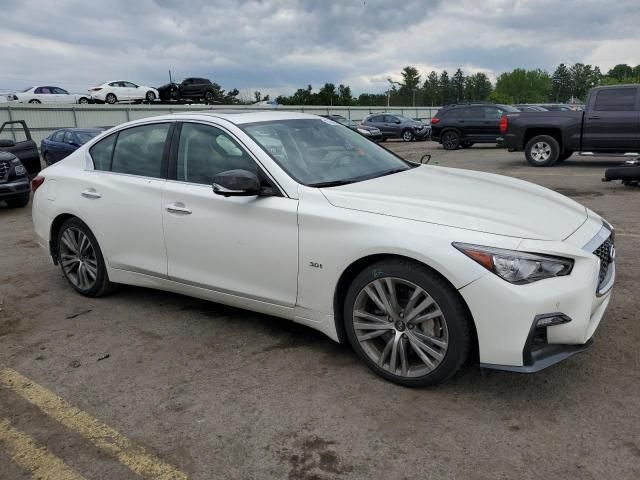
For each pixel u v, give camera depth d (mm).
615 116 11805
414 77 136875
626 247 5738
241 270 3738
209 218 3828
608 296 3322
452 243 2887
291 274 3490
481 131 20344
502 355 2828
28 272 5891
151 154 4336
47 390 3383
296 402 3111
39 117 33156
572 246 2893
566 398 3018
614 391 3061
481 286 2801
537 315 2748
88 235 4758
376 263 3158
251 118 4102
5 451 2812
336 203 3330
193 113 4254
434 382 3084
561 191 9250
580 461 2514
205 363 3631
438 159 16547
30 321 4500
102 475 2598
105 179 4555
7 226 8602
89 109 35125
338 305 3398
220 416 3016
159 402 3188
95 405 3191
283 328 4121
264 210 3543
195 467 2619
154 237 4199
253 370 3502
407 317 3109
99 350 3902
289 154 3805
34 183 5254
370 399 3104
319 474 2523
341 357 3617
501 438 2703
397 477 2477
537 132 12977
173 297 4898
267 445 2748
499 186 3793
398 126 29828
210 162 3945
